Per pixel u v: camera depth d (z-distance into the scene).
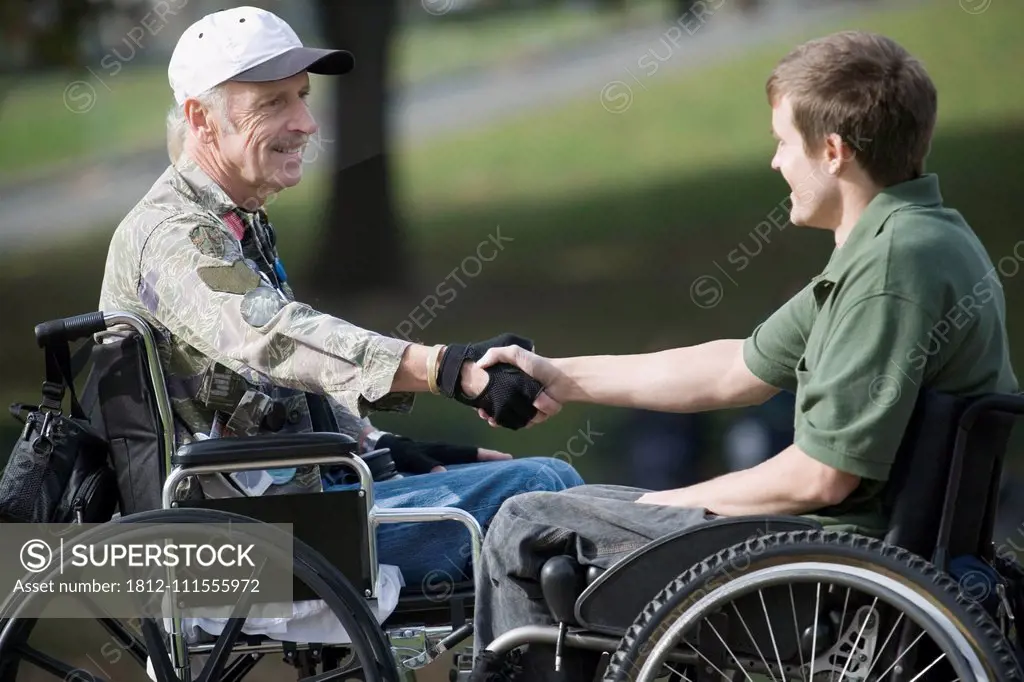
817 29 61.59
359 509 10.40
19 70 45.94
